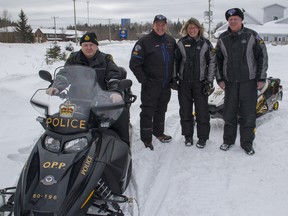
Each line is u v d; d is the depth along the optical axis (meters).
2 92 7.95
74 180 2.89
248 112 5.00
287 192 3.96
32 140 5.71
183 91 5.37
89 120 3.27
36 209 2.68
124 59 13.45
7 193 3.21
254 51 4.80
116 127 3.98
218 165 4.72
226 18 4.82
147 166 4.71
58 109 3.33
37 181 2.86
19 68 17.94
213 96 6.25
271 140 5.54
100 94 3.46
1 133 6.07
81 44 3.92
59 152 3.04
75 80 3.53
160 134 5.70
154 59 5.05
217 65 5.08
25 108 7.45
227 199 3.83
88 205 2.93
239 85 4.96
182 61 5.23
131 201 3.26
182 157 5.06
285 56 17.52
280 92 7.18
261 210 3.59
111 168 3.27
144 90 5.23
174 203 3.79
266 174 4.41
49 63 17.34
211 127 6.54
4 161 4.87
